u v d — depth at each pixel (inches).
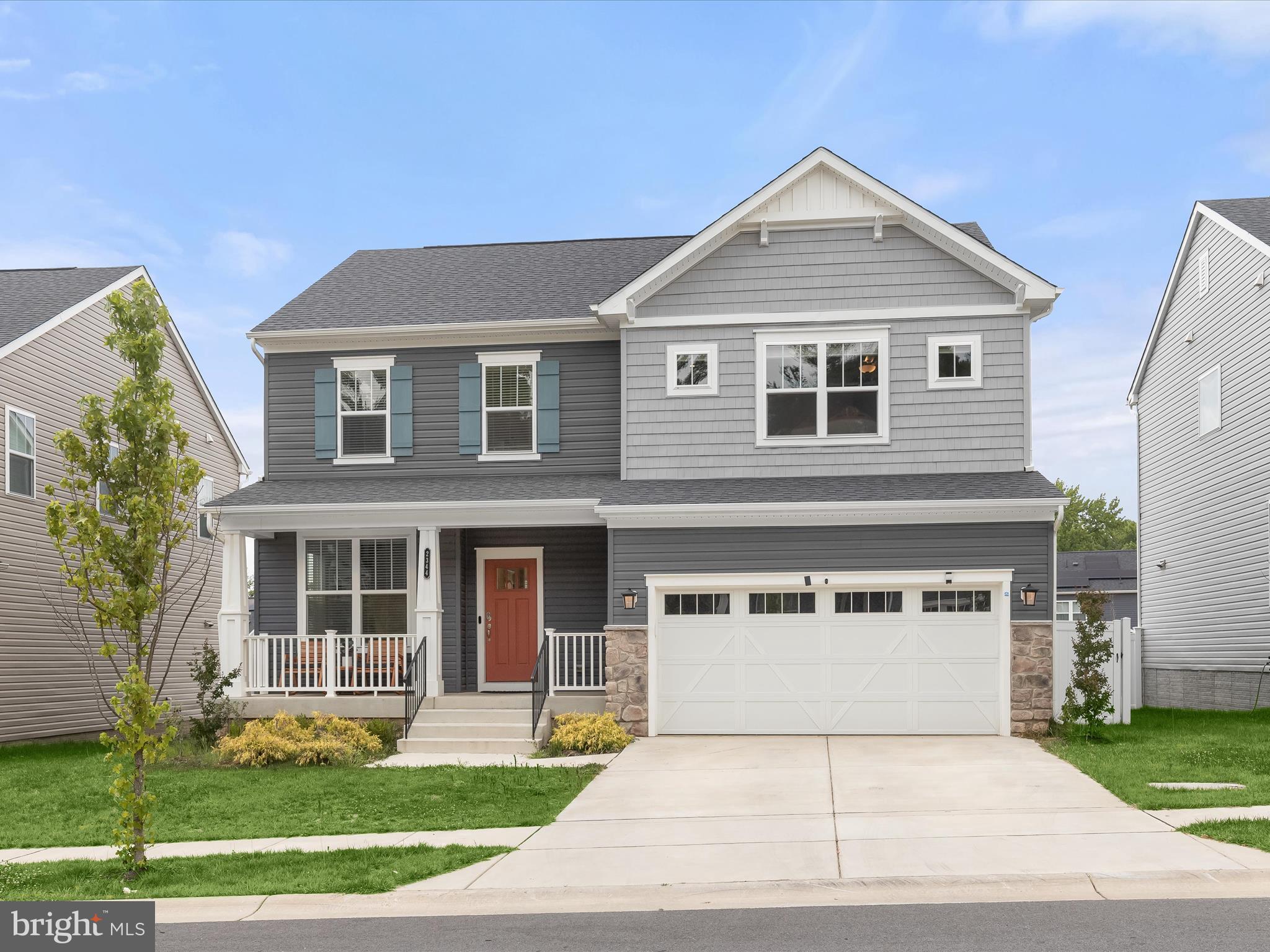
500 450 810.8
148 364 402.3
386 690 742.5
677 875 373.4
